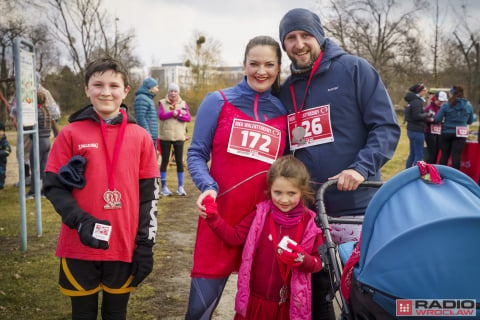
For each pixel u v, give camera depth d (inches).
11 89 861.8
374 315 72.0
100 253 90.5
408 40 1366.9
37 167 196.5
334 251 86.4
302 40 102.2
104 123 94.6
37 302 133.9
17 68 169.9
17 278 151.1
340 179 95.7
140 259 93.4
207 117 100.7
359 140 105.6
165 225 229.5
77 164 89.2
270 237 96.0
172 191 320.2
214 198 93.0
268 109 103.3
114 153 93.3
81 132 93.0
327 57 105.0
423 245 64.9
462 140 335.3
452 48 1251.2
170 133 296.4
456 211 65.3
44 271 158.2
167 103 295.9
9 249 181.6
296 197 94.3
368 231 74.0
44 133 277.1
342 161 105.1
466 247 63.7
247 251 94.3
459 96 334.3
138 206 96.7
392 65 1429.6
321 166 105.5
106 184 91.4
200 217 101.1
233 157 98.6
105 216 90.8
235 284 158.9
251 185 98.7
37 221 199.2
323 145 105.3
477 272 63.8
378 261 67.9
